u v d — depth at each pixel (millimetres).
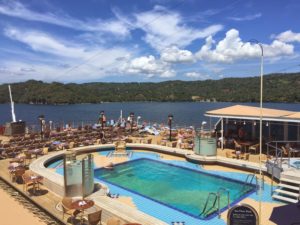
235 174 17469
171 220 11664
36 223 11492
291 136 21594
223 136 23797
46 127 29094
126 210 11148
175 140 26234
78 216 11500
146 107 123500
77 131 27969
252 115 20109
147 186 15969
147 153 23234
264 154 20250
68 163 12836
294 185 13641
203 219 11672
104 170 19000
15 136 26250
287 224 8695
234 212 8531
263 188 14609
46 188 14703
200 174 17953
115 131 28875
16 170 15508
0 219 11820
